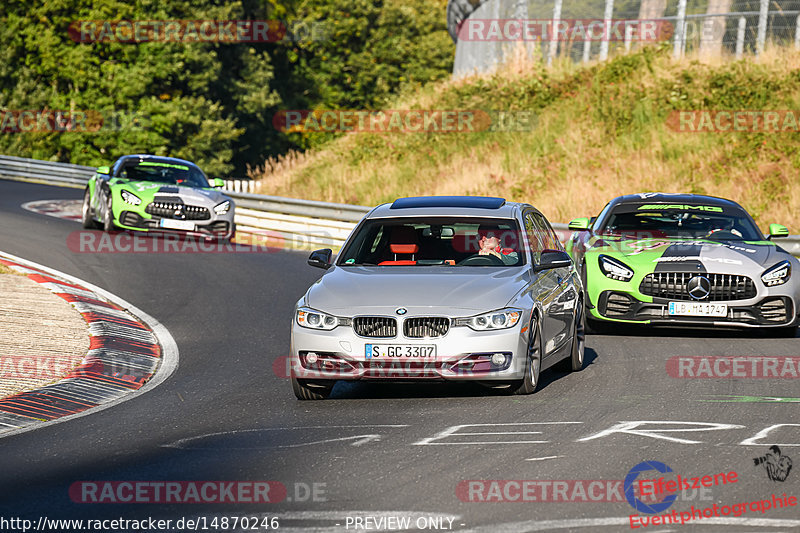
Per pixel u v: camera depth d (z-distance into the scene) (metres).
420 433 26.34
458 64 139.88
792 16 102.19
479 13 131.75
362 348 29.94
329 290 31.52
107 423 28.67
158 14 183.12
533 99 109.00
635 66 105.56
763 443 24.70
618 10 112.69
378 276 32.25
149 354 39.94
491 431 26.42
